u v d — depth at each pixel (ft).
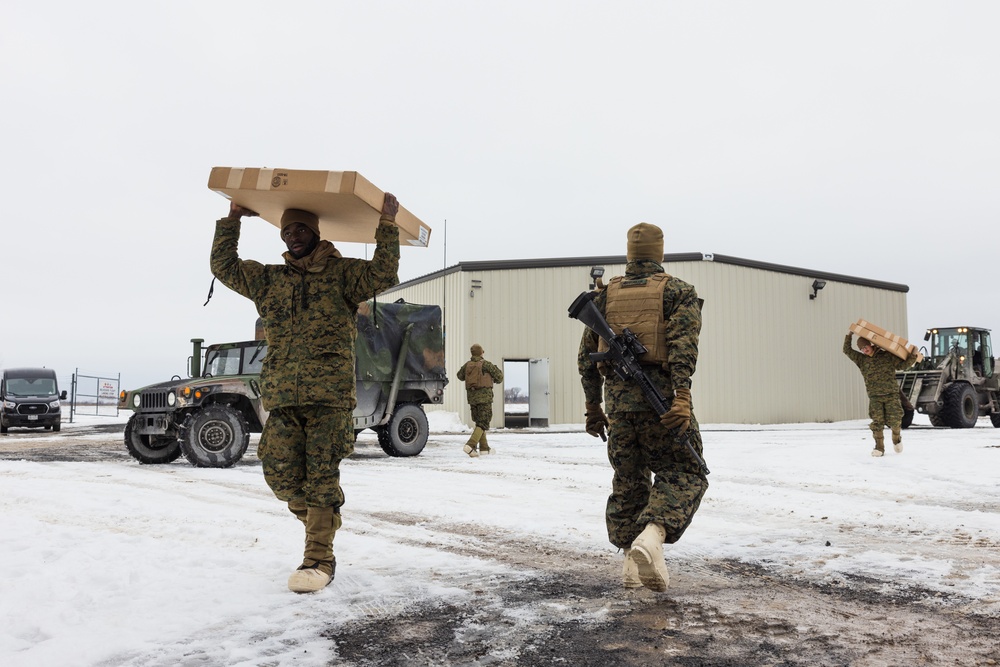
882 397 32.81
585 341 12.19
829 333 84.48
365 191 11.17
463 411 75.82
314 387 11.43
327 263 11.93
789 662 8.50
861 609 10.58
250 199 11.78
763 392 78.02
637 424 11.28
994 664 8.45
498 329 76.33
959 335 66.03
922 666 8.38
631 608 10.61
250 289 12.24
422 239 13.17
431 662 8.55
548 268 76.95
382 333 38.83
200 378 35.47
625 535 11.51
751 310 78.07
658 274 11.66
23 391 73.61
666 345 11.15
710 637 9.36
